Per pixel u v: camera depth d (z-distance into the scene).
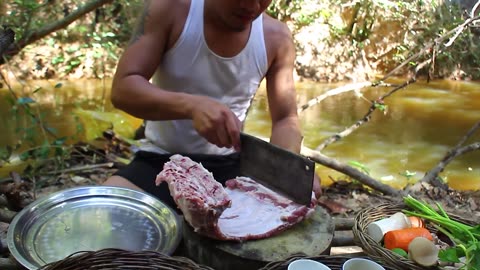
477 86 5.54
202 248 1.24
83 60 5.09
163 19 1.62
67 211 1.46
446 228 1.45
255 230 1.27
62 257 1.27
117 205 1.50
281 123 1.80
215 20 1.62
